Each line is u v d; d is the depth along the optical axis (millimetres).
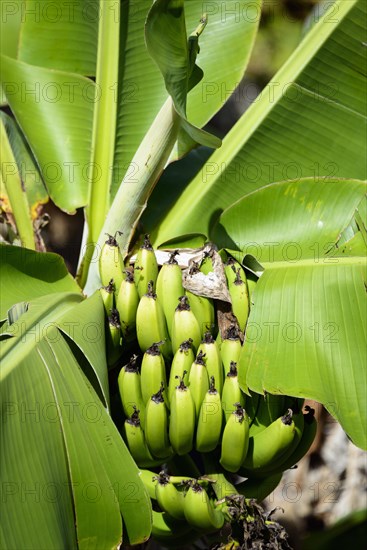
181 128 2656
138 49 2857
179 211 2830
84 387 2434
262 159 2824
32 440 2320
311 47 2799
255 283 2668
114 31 2824
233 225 2748
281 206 2727
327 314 2545
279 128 2816
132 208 2705
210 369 2512
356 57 2787
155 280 2631
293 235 2707
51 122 2865
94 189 2812
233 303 2609
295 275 2613
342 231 2684
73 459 2381
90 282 2764
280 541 2412
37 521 2285
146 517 2428
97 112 2830
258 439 2516
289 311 2559
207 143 2488
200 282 2596
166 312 2590
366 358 2500
